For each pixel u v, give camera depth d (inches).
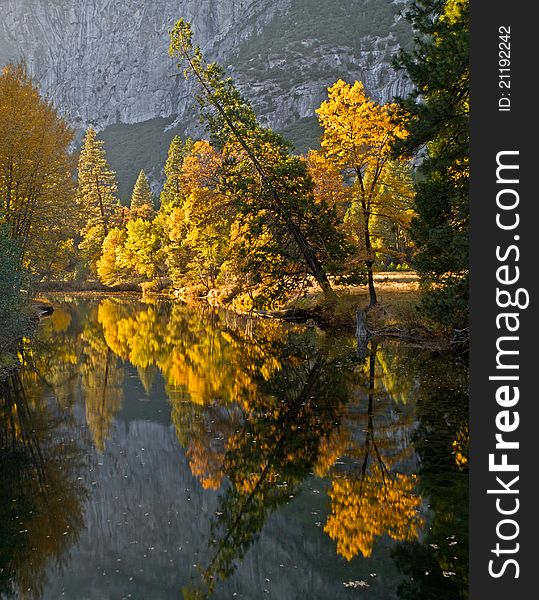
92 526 348.5
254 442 493.4
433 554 304.3
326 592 272.5
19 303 781.9
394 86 6427.2
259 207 1181.1
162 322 1405.0
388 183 1153.4
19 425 554.3
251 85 7012.8
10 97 1138.0
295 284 1267.2
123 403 629.3
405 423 519.2
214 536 335.3
